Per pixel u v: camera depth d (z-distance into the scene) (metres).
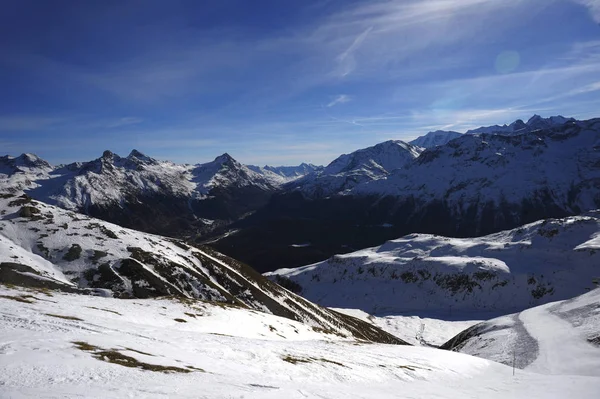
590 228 174.00
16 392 9.80
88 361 13.37
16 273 60.91
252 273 109.62
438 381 23.64
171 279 80.00
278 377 17.16
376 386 19.45
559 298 139.88
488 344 51.47
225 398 12.21
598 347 36.31
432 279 170.12
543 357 37.25
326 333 58.34
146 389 11.62
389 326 126.75
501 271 159.38
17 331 16.16
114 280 71.81
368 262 198.25
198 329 33.00
